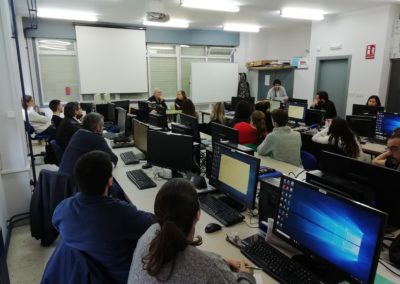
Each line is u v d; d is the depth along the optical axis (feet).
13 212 10.71
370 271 3.56
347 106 22.17
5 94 10.09
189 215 3.36
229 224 5.98
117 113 16.71
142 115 15.64
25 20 22.08
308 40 26.71
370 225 3.58
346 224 3.86
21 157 10.61
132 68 26.14
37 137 17.67
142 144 10.82
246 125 12.17
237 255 5.03
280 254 4.86
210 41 29.94
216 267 3.17
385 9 19.07
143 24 25.43
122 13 20.56
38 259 8.91
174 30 28.02
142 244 3.41
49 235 9.23
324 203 4.15
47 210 8.96
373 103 17.72
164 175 8.95
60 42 24.00
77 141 9.09
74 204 4.70
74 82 24.89
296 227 4.57
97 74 24.91
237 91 31.30
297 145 10.53
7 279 4.97
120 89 25.94
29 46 22.99
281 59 29.94
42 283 4.47
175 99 26.86
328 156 5.92
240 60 31.63
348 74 21.86
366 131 14.49
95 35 24.34
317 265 4.57
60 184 8.63
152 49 27.71
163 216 3.34
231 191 6.56
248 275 4.18
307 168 10.32
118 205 4.74
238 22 24.77
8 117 10.23
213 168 7.17
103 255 4.48
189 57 29.68
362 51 20.74
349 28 21.42
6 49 9.86
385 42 19.33
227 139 9.56
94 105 20.20
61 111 19.25
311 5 19.08
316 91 24.76
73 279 4.23
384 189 5.10
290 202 4.68
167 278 2.93
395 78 19.65
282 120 10.54
